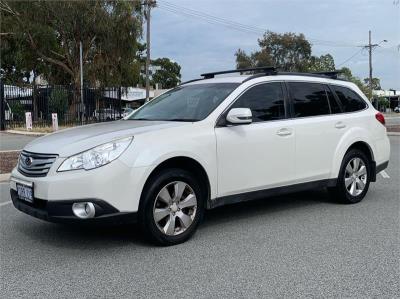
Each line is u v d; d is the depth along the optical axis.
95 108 33.84
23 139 22.83
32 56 37.69
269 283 4.29
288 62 73.25
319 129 6.84
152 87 85.19
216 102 6.00
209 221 6.48
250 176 6.04
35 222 6.52
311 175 6.78
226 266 4.73
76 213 4.79
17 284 4.33
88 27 35.38
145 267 4.72
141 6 36.28
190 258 4.97
